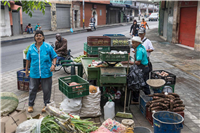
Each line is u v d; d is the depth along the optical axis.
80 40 20.17
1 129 3.62
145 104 5.10
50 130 3.56
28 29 26.89
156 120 3.74
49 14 30.88
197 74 8.74
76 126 3.79
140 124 4.86
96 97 5.09
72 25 35.50
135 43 5.49
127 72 5.35
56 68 9.91
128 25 43.62
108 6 45.16
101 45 7.55
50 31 30.44
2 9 23.22
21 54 13.70
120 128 4.17
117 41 7.55
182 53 13.35
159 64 10.46
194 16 14.98
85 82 5.05
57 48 9.27
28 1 5.69
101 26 38.97
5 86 7.70
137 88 5.10
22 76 7.13
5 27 23.72
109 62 5.57
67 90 4.76
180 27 17.06
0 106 3.96
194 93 6.78
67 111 4.92
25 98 6.36
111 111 4.98
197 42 13.97
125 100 5.27
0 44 18.72
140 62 5.59
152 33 25.89
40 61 5.13
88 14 39.09
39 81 5.32
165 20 21.03
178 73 8.93
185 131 4.54
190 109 5.66
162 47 15.77
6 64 11.07
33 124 3.63
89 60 7.07
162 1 20.64
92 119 5.08
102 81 5.12
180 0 16.42
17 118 3.87
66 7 33.88
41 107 5.69
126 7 52.47
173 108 4.66
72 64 7.16
